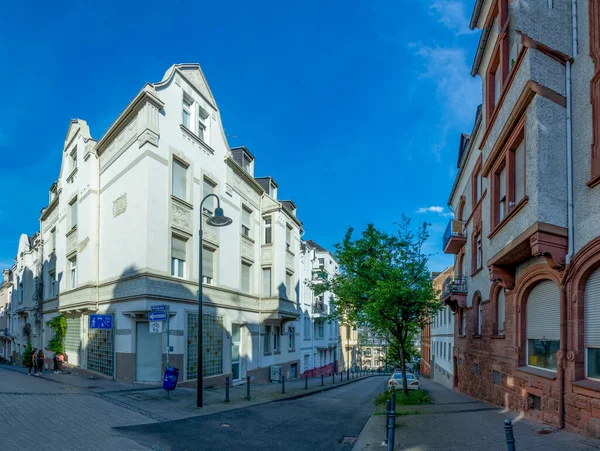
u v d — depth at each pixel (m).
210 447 8.62
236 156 24.16
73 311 20.44
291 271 28.22
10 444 7.55
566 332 9.20
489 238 13.52
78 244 20.02
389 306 17.50
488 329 15.89
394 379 24.80
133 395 13.63
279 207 25.75
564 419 9.10
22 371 22.56
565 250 9.13
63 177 23.84
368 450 8.71
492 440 8.69
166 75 17.05
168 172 16.69
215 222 13.40
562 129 9.36
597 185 8.43
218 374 19.23
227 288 20.58
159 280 15.75
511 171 11.50
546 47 9.45
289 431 10.78
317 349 40.19
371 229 18.56
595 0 8.75
